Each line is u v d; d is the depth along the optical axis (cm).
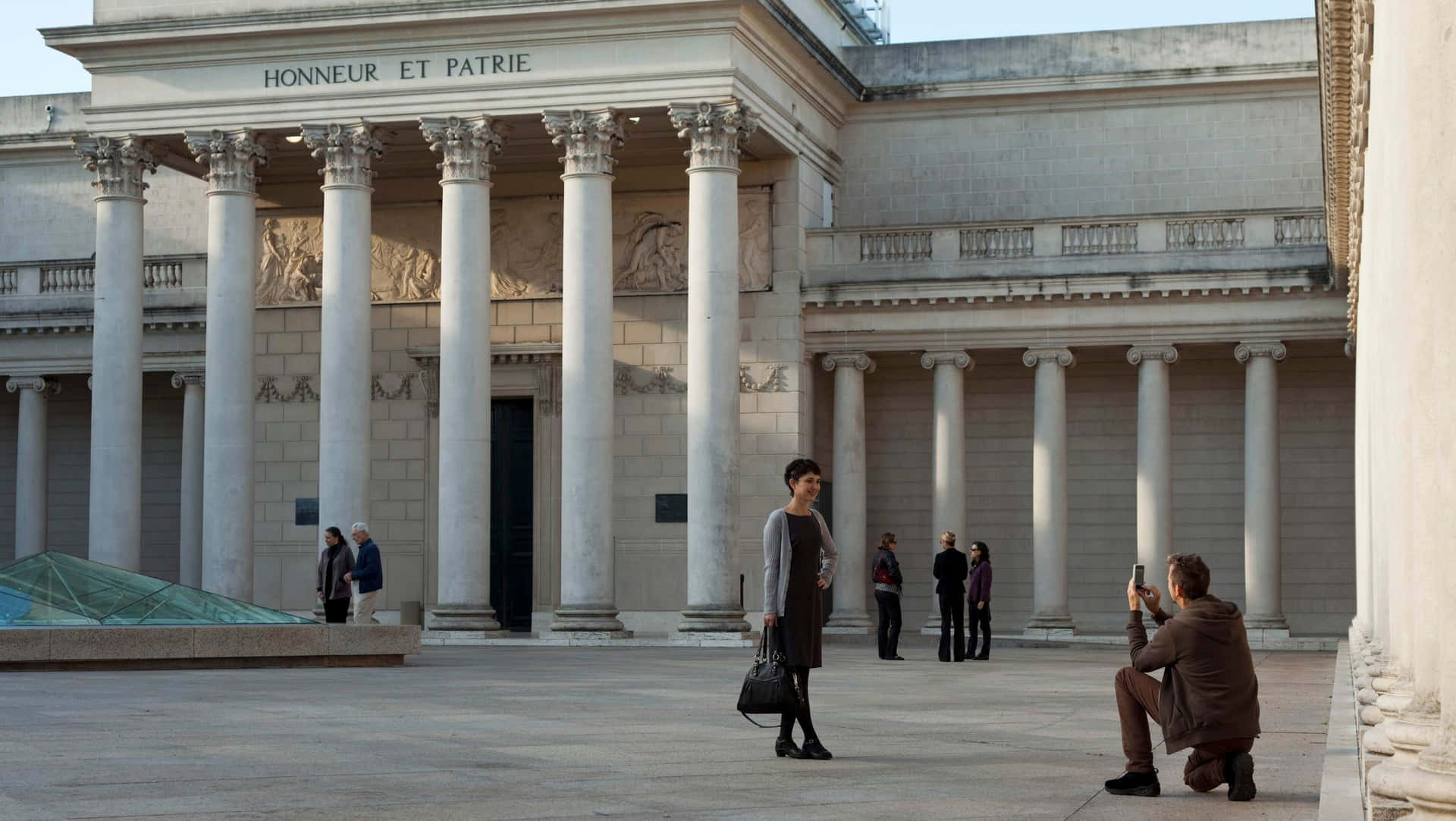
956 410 5391
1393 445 1669
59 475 6462
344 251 5044
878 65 5906
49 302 6094
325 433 5006
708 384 4800
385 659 3522
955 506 5388
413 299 5728
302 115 5119
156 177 6556
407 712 2339
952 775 1628
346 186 5075
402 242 5772
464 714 2309
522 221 5684
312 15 5059
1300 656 4500
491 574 5662
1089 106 5803
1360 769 1539
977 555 4153
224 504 5103
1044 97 5806
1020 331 5353
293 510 5728
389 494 5694
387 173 5725
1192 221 5253
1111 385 5669
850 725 2202
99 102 5281
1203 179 5725
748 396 5394
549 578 5544
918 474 5741
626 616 5431
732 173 4859
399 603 5653
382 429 5722
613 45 4909
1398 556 1585
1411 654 1476
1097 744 1947
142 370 5653
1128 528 5631
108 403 5231
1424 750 937
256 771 1623
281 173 5759
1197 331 5234
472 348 4931
